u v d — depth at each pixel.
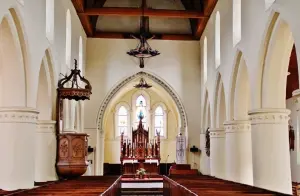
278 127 12.16
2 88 12.02
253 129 12.56
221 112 19.55
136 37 24.23
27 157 12.07
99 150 24.98
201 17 21.95
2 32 11.27
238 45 15.13
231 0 16.50
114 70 24.92
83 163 15.79
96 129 24.41
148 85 24.88
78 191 9.98
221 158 19.39
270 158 12.12
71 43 19.50
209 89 21.72
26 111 12.03
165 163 31.94
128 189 23.00
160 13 21.89
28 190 10.19
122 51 25.09
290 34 11.48
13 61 11.86
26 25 11.88
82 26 23.06
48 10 15.31
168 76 25.16
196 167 24.84
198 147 24.78
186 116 24.95
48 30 15.24
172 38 25.31
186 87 25.12
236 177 15.77
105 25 25.39
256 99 12.61
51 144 15.23
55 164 15.55
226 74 17.34
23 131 12.02
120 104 32.94
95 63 24.89
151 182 23.81
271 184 12.05
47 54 14.91
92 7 22.97
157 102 33.03
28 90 12.27
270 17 11.47
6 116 11.93
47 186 11.88
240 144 15.90
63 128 17.14
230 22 16.67
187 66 25.27
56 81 15.83
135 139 27.97
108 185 12.44
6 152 11.88
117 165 31.66
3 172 11.84
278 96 12.19
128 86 28.45
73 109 19.34
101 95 24.72
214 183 13.41
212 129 19.98
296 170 19.17
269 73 12.15
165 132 32.62
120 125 32.75
